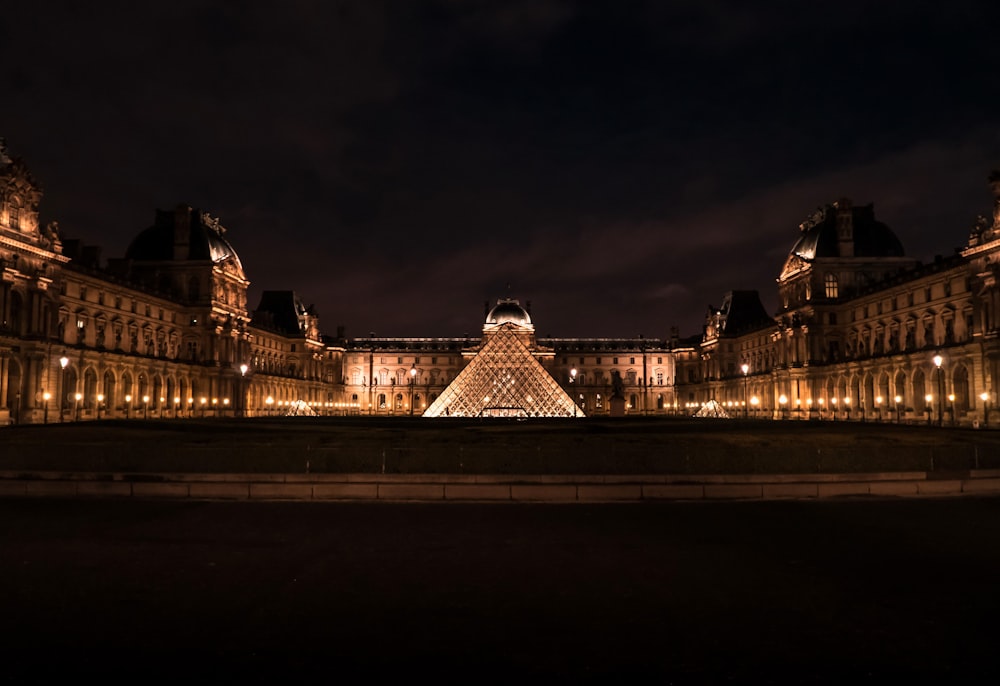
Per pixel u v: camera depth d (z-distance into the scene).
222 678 12.71
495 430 56.59
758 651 14.02
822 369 133.25
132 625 15.48
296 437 47.62
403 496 33.56
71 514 29.39
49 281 88.00
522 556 21.84
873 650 14.07
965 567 20.48
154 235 140.75
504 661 13.49
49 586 18.48
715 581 19.00
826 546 23.23
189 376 131.38
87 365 99.06
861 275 136.25
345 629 15.23
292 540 24.22
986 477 36.22
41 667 13.20
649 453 35.44
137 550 22.67
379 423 77.62
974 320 89.94
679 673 12.95
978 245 88.12
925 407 102.81
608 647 14.22
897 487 34.59
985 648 14.17
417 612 16.36
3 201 82.25
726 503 32.25
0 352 80.50
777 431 57.38
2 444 37.88
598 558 21.59
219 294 141.00
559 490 33.28
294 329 198.88
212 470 35.75
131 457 36.19
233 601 17.19
